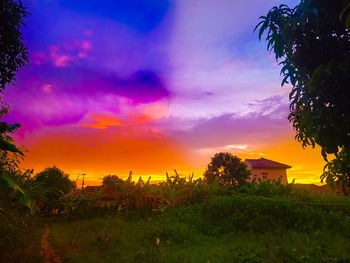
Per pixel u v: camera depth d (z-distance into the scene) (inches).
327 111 127.3
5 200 305.6
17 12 204.7
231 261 226.4
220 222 434.9
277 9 144.3
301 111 143.5
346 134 124.3
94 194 804.6
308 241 296.0
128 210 669.9
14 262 231.9
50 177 1182.9
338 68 119.0
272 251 239.6
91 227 489.1
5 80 219.9
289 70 148.5
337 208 456.4
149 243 287.7
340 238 326.0
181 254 258.7
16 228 316.5
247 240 339.9
